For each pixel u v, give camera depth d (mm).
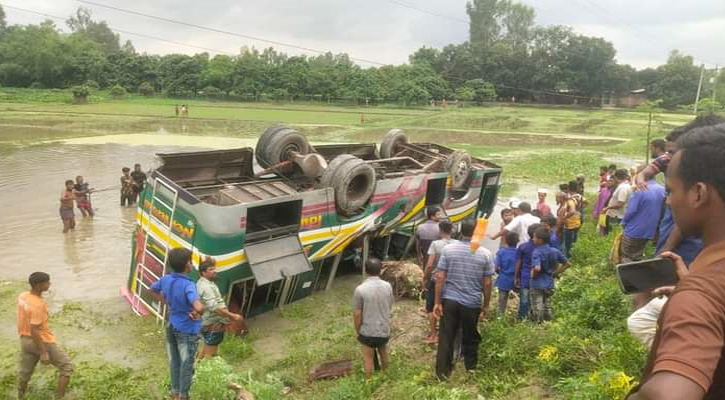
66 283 12297
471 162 15992
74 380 8289
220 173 12883
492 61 86250
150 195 10734
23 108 62469
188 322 6816
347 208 11594
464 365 7812
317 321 10742
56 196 20438
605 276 10156
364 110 70688
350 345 9305
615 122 59531
